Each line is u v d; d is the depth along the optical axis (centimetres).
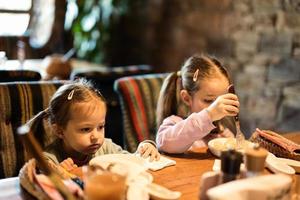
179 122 139
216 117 132
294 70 254
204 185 90
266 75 272
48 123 138
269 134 140
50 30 399
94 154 133
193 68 152
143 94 196
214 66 151
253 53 280
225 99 132
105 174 83
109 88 230
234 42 293
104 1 389
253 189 76
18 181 105
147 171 116
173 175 115
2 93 148
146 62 376
